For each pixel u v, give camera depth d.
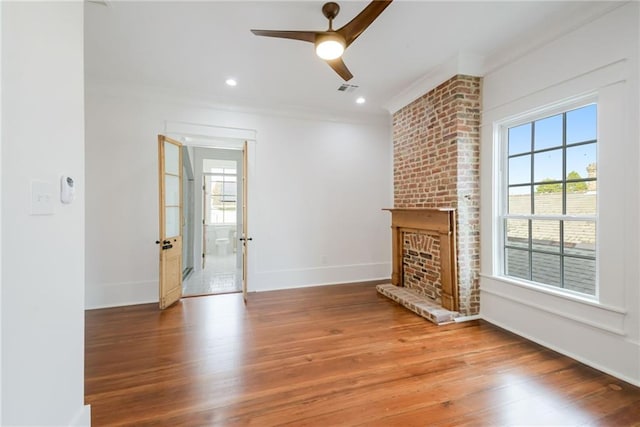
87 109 3.51
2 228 0.95
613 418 1.64
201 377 2.06
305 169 4.56
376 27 2.45
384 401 1.80
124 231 3.66
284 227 4.45
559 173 2.53
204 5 2.17
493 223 3.04
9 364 0.98
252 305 3.63
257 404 1.77
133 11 2.23
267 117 4.34
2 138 0.96
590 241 2.31
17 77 1.03
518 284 2.75
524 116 2.77
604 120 2.11
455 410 1.72
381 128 4.99
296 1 2.13
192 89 3.77
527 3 2.14
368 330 2.87
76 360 1.40
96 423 1.60
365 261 4.92
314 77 3.43
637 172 1.94
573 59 2.30
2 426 0.95
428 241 3.59
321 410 1.72
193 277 5.20
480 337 2.70
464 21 2.37
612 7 2.04
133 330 2.86
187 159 5.27
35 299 1.12
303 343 2.59
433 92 3.45
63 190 1.31
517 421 1.62
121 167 3.65
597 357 2.16
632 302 1.97
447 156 3.24
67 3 1.36
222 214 8.11
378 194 4.99
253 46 2.75
